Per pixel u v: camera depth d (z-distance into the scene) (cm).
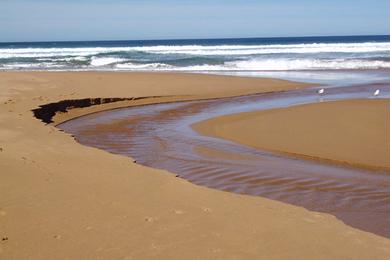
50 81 2528
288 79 3111
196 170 1073
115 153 1247
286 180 995
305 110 1748
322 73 3512
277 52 5381
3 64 4284
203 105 2144
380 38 13412
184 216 628
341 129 1444
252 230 589
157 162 1150
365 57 4538
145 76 2923
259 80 2925
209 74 3262
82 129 1622
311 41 11512
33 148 1080
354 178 1014
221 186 953
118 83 2597
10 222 585
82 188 747
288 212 691
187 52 5534
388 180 1001
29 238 538
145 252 508
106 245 524
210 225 598
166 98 2305
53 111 1870
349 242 576
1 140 1155
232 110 1958
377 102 1866
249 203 724
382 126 1456
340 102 1897
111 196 711
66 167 898
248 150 1269
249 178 1009
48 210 631
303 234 588
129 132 1557
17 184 742
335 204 854
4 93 2123
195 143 1366
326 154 1200
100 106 2078
